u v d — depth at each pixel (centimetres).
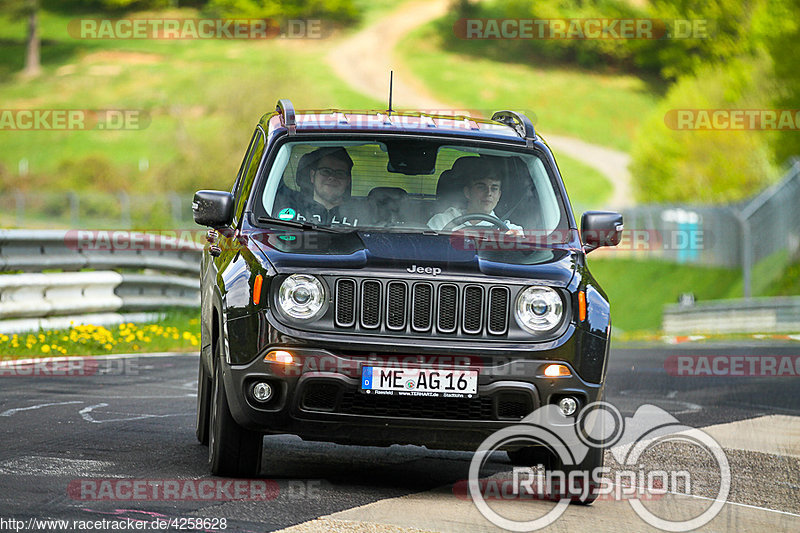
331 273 2380
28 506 2097
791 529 2342
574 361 2398
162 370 4666
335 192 2666
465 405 2370
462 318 2386
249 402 2370
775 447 3416
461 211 2669
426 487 2531
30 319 5459
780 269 16625
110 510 2098
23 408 3422
